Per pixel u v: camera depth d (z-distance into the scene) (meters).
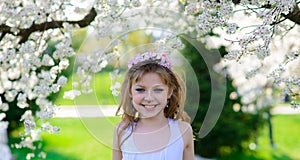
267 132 7.23
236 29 2.46
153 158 2.45
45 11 3.14
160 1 3.40
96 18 3.21
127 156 2.47
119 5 3.00
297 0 2.53
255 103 5.58
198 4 2.81
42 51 3.36
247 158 5.66
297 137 6.94
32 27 3.28
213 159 5.61
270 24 2.45
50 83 3.15
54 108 3.06
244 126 5.65
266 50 2.37
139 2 2.93
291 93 2.59
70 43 3.13
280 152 6.39
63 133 7.37
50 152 6.70
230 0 2.54
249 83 5.24
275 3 2.36
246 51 2.43
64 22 3.18
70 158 6.50
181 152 2.49
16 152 6.21
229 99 5.43
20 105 3.33
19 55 3.26
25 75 3.36
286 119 7.54
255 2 2.57
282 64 2.63
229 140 5.62
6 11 3.13
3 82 3.49
